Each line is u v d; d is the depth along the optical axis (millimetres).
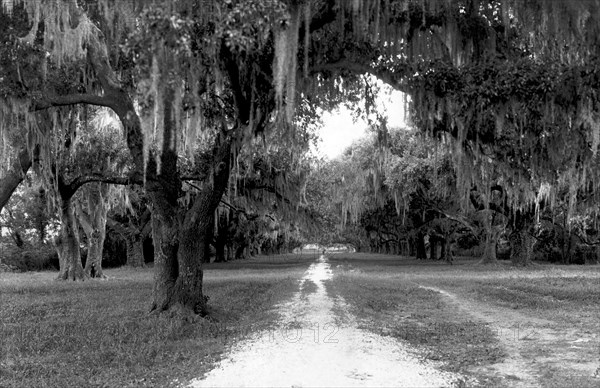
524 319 12391
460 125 12188
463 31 12070
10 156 17672
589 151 13016
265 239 62906
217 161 12711
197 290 12594
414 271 31125
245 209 29953
